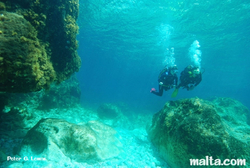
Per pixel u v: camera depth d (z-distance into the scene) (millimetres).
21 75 2678
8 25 2641
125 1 12492
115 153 4906
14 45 2557
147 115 19109
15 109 4918
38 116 6488
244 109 10195
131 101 33000
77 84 13352
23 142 3865
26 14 3244
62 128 4223
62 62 4598
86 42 29547
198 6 11773
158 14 13617
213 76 44594
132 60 36000
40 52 3281
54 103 8953
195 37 17484
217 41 17859
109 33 20500
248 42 17031
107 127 6438
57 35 4168
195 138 3846
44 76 3588
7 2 2998
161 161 4859
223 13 12305
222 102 10570
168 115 5191
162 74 7051
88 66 92438
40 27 3572
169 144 4461
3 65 2406
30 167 3344
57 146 3863
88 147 4109
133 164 4516
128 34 19391
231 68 30797
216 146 3635
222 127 3977
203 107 4496
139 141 6742
